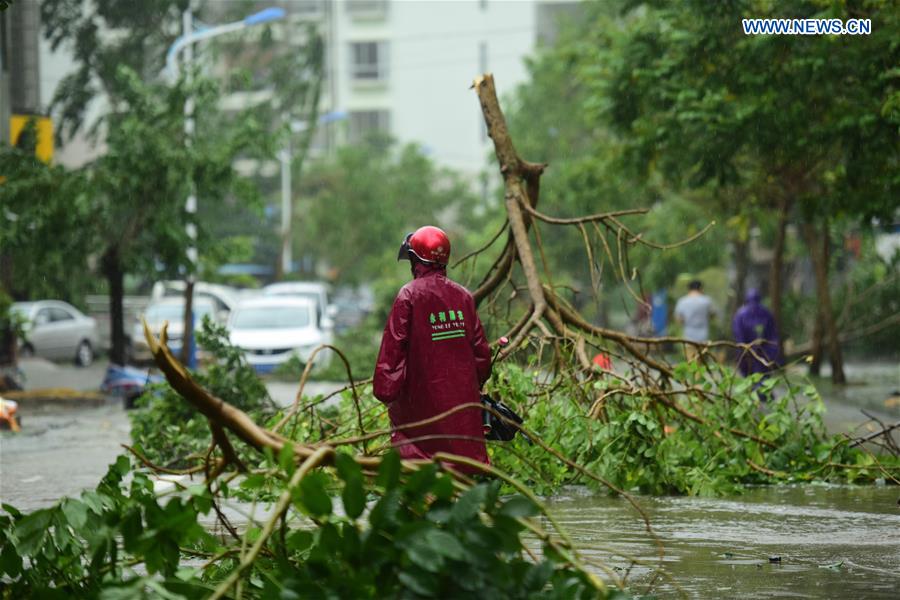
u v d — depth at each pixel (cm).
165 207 2262
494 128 1163
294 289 3809
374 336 3222
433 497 436
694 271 3219
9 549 482
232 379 1321
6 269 2558
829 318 2416
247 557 404
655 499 930
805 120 1647
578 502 909
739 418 1040
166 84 2709
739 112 1636
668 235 3067
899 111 1463
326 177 6462
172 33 4003
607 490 958
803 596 572
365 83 8344
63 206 2170
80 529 464
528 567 402
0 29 2572
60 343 3428
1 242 2144
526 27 8200
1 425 1595
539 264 3962
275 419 1041
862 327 3319
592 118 2097
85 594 469
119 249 2322
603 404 994
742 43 1634
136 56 3909
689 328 2266
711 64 1739
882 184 1692
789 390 1056
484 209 6538
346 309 5669
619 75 1909
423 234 702
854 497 941
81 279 2378
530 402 1034
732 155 1778
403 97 8350
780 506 888
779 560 665
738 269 3391
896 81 1516
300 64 4688
